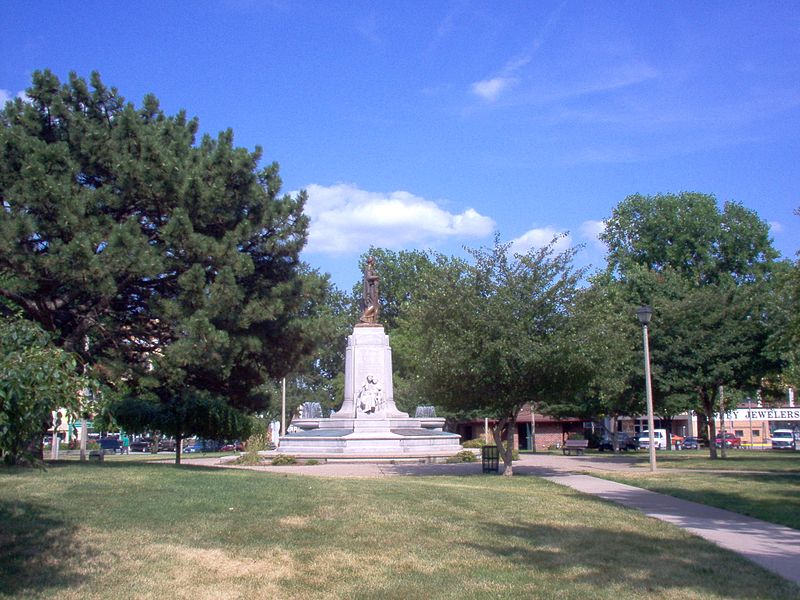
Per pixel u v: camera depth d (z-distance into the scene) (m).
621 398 38.09
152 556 9.55
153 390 23.05
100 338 21.84
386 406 37.16
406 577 9.10
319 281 24.31
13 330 8.24
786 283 25.39
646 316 27.23
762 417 85.12
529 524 13.26
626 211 64.00
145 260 18.80
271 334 23.48
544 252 24.53
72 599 7.73
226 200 21.70
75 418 8.65
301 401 79.06
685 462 34.03
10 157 19.25
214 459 40.31
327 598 8.18
